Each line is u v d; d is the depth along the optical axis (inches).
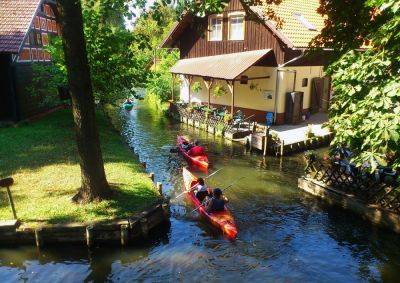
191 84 1194.0
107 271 366.0
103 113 1053.8
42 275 356.2
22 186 483.5
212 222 462.6
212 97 1104.8
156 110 1286.9
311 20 975.0
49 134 738.2
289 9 967.0
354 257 399.2
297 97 924.6
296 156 752.3
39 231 382.6
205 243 422.6
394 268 380.8
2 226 385.1
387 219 449.7
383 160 312.2
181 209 509.7
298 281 356.8
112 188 474.0
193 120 1016.2
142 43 436.8
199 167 685.9
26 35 747.4
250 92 984.3
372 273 371.9
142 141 858.8
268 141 754.8
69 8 377.4
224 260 390.0
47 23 1019.9
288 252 406.6
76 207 427.8
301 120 965.8
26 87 836.0
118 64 728.3
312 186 561.3
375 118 286.4
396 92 282.0
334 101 378.3
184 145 770.8
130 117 1152.2
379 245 422.3
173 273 365.7
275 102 925.2
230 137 866.1
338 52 399.9
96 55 699.4
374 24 359.9
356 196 500.1
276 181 617.9
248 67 860.0
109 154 629.3
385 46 320.5
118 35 638.5
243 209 510.9
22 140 687.7
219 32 1048.2
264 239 432.8
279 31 850.8
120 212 424.8
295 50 885.2
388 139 266.2
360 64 325.4
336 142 338.6
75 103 410.3
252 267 378.3
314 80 986.1
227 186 594.6
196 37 1120.8
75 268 368.8
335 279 361.1
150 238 427.5
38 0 816.3
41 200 444.1
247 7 435.8
